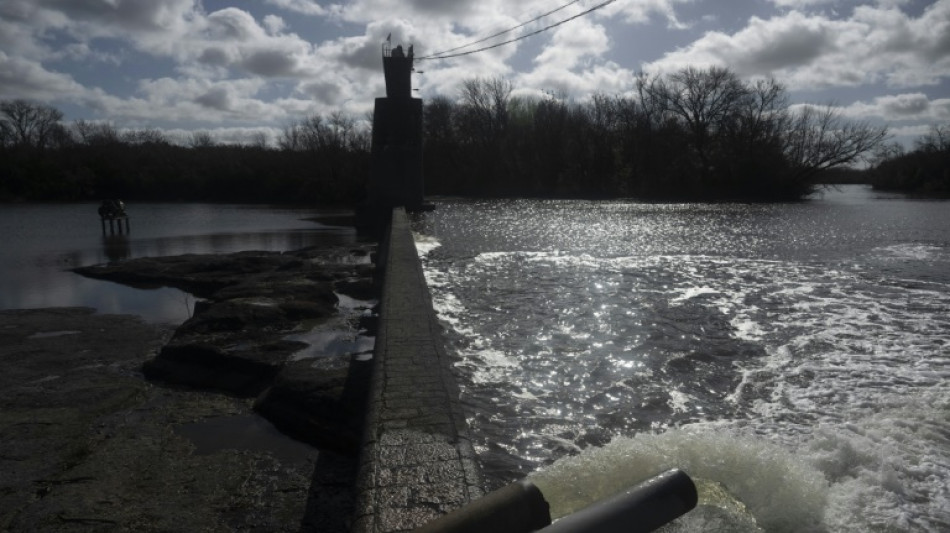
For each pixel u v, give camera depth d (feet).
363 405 22.41
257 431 23.15
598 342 29.53
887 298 39.93
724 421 20.03
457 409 17.26
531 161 246.88
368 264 64.39
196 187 252.83
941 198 216.33
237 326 36.14
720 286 44.47
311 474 19.66
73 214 172.55
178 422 24.09
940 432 18.26
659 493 5.73
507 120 260.83
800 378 24.21
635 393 22.71
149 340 37.50
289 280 52.80
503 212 141.28
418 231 92.43
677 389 23.12
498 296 41.06
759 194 205.67
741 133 207.92
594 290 42.98
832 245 72.49
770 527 12.35
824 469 15.70
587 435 19.04
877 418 19.60
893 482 14.71
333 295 45.68
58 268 71.00
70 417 24.52
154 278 60.39
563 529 5.10
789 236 83.97
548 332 31.42
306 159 248.73
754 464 13.20
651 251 66.90
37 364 32.30
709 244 73.77
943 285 44.70
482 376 24.70
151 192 253.44
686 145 221.87
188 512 17.37
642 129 229.25
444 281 47.42
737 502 11.56
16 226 134.00
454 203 187.42
